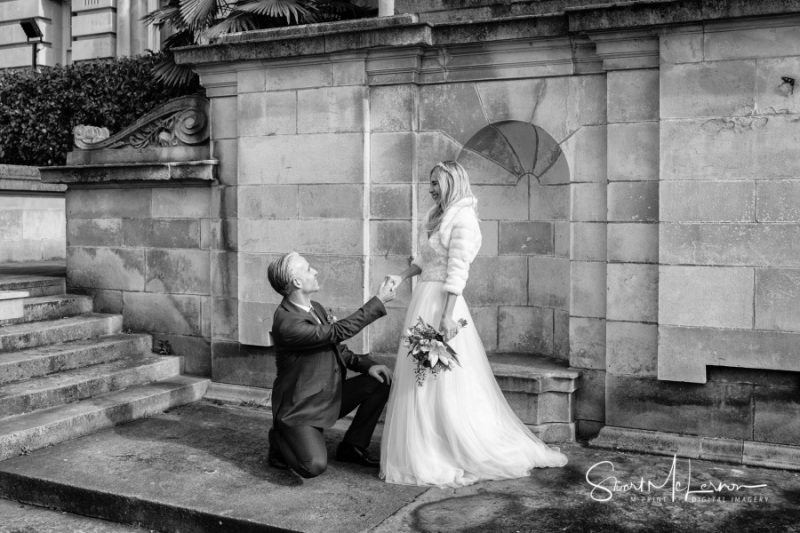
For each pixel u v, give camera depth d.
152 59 10.81
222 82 6.56
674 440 5.11
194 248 6.88
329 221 6.12
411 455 4.59
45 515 4.55
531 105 5.55
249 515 4.12
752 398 4.96
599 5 5.08
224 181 6.64
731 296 4.92
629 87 5.20
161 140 7.05
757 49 4.81
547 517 4.10
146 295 7.13
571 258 5.48
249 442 5.45
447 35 5.65
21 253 10.46
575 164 5.44
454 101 5.80
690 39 4.95
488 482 4.63
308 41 6.02
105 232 7.30
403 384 4.70
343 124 6.04
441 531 3.93
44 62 15.30
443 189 4.78
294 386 4.69
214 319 6.70
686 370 5.05
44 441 5.30
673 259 5.05
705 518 4.08
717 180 4.93
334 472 4.82
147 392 6.26
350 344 6.04
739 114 4.86
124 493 4.44
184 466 4.93
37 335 6.46
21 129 11.56
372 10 8.95
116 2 14.52
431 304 4.69
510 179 6.10
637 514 4.13
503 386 5.45
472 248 4.63
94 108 11.01
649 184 5.18
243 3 8.68
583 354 5.47
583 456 5.11
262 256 6.39
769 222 4.82
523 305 6.12
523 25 5.42
